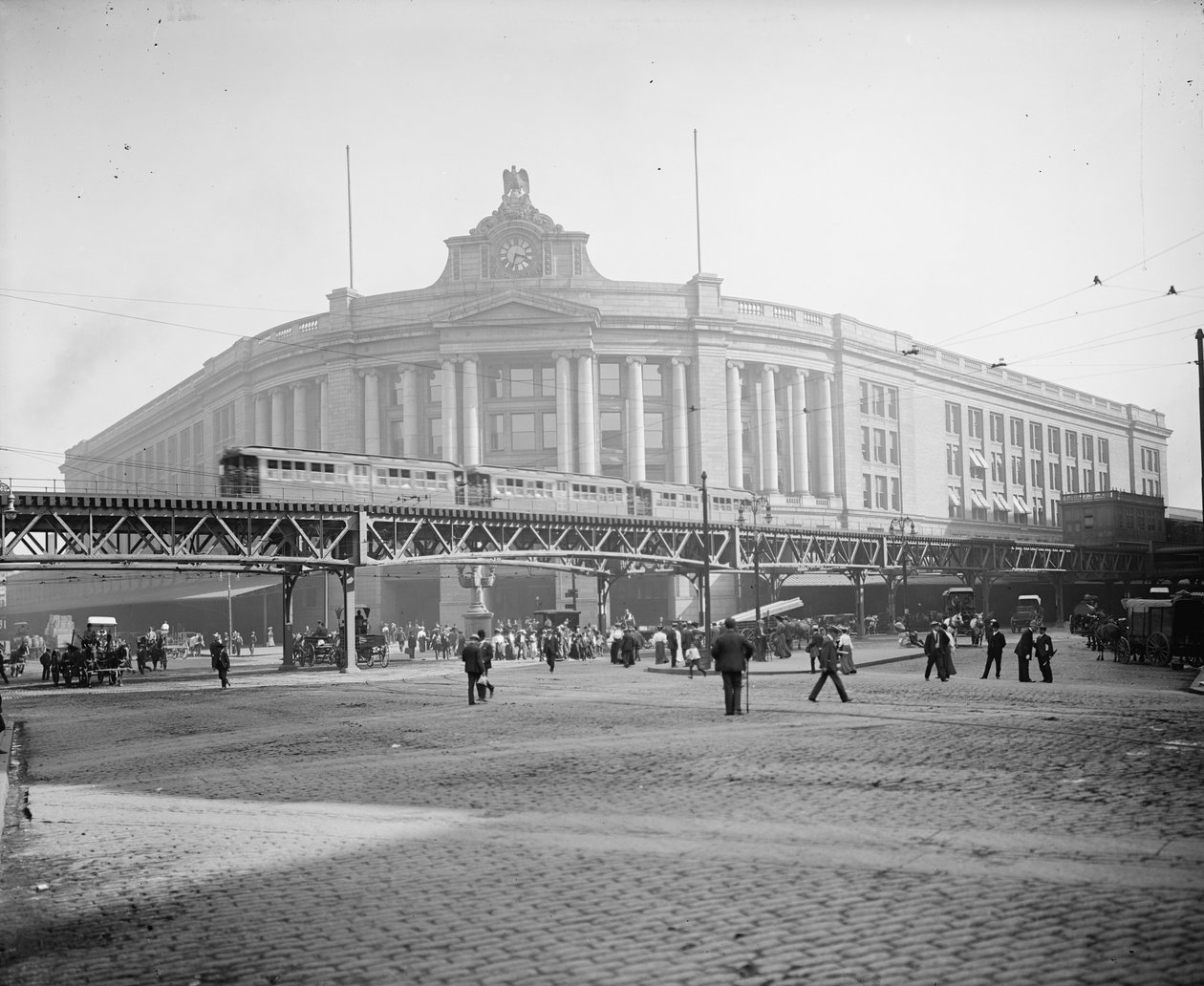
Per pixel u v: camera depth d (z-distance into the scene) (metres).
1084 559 104.94
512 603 98.25
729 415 105.25
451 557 55.91
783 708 25.62
